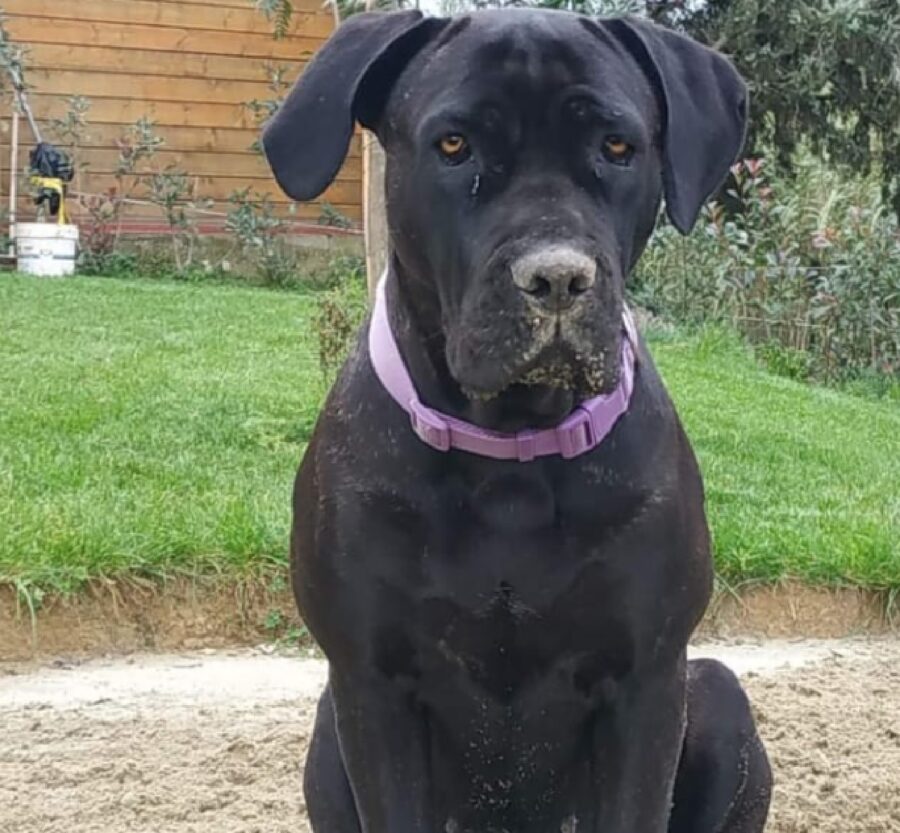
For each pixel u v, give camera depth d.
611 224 1.12
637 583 1.18
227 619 2.23
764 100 5.69
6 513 2.33
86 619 2.17
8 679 2.07
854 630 2.38
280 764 1.81
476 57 1.12
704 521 1.26
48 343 4.10
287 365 3.88
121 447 2.86
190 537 2.27
